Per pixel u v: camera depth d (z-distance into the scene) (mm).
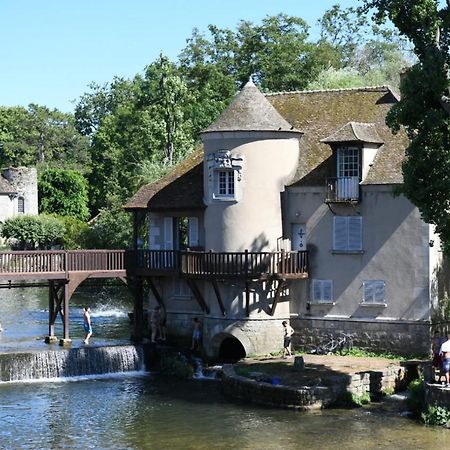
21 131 127812
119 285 63656
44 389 36344
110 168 95938
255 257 39094
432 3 29969
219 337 40188
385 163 38719
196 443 28484
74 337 44812
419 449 27344
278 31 78875
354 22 83125
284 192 40375
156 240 44500
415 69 30141
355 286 39000
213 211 40656
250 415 31750
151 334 43406
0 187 99000
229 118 40312
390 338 38219
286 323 39531
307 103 44000
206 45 80875
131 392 35781
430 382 31594
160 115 65938
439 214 30594
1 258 40500
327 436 28906
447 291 38969
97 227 71750
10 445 28469
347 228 39125
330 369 35375
